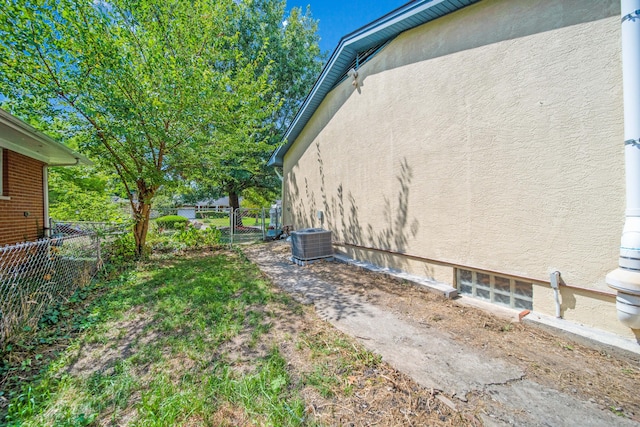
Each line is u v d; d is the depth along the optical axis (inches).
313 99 294.5
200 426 68.1
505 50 133.1
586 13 108.3
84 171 335.0
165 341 111.3
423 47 175.2
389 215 206.5
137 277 209.0
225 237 452.4
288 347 105.6
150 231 363.9
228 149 316.8
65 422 70.1
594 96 106.8
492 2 138.4
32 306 131.0
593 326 108.9
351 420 69.6
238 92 277.7
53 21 190.5
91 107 214.5
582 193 110.5
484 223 143.6
